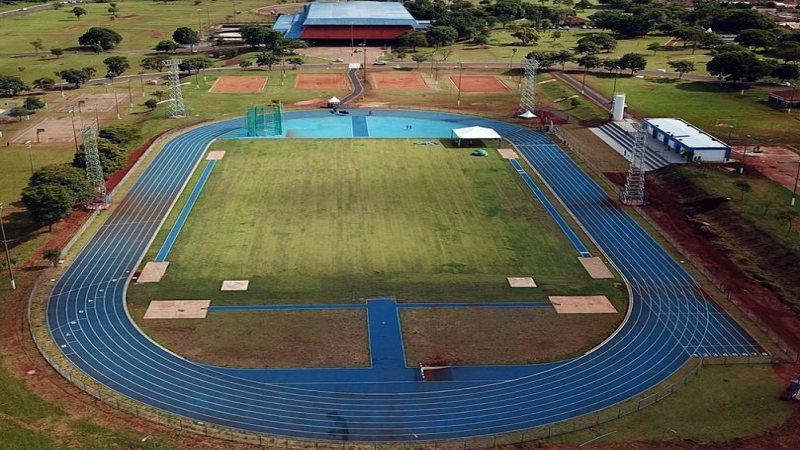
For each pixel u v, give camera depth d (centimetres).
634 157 13262
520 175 14450
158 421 7338
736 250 11300
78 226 11825
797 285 10200
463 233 11869
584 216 12606
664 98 19538
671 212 12775
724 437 7188
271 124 17462
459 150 15888
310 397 7881
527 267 10831
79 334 8931
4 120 17725
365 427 7412
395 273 10575
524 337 9094
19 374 8012
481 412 7700
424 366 8475
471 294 10069
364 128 17450
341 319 9406
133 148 15512
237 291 10012
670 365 8538
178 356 8550
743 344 8950
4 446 6781
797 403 7756
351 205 12875
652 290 10238
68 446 6831
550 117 18425
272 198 13138
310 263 10800
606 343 8988
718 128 16750
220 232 11762
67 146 15762
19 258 10719
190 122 17525
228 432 7231
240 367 8375
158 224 12006
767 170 13988
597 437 7225
